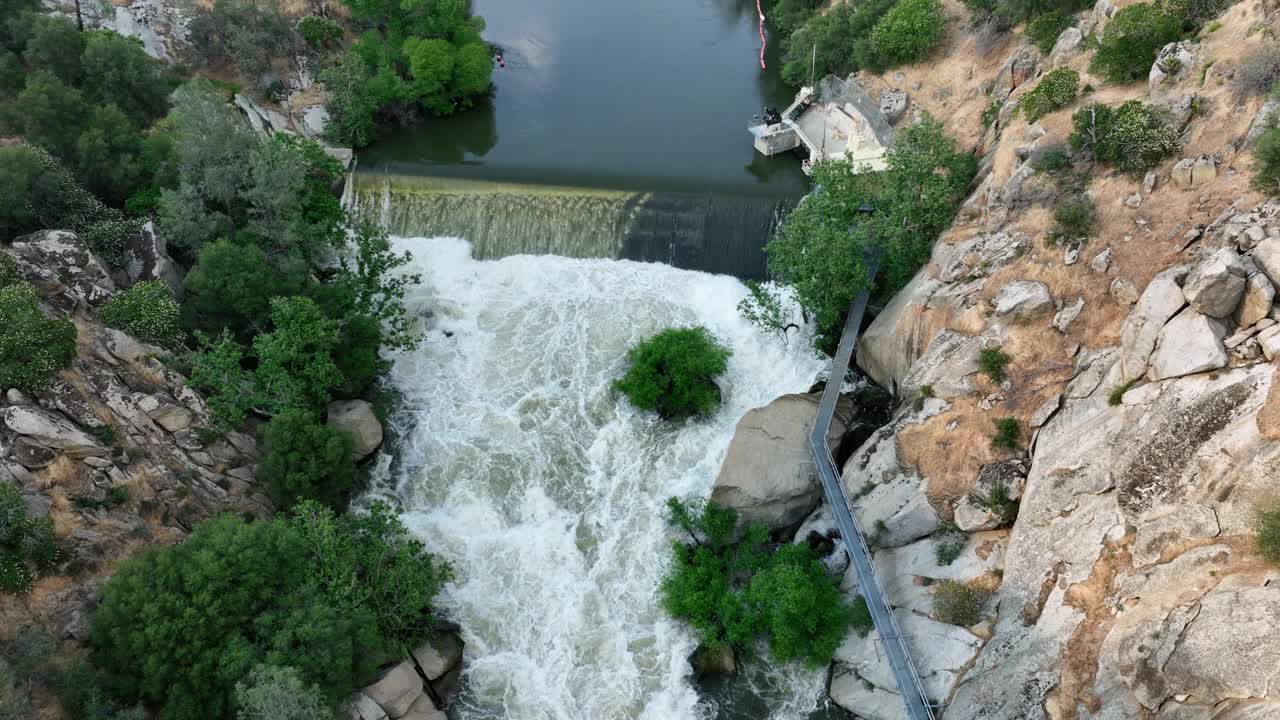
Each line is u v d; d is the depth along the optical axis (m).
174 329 54.62
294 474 51.56
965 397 49.91
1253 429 37.56
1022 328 49.66
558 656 50.81
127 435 48.97
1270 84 46.53
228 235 62.47
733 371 63.88
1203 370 40.09
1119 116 50.72
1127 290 46.59
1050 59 64.12
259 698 38.75
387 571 48.72
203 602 41.44
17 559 41.78
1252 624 34.31
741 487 54.22
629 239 72.06
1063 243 50.19
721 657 50.47
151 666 39.88
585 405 62.84
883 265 62.34
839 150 76.44
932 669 45.09
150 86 73.81
